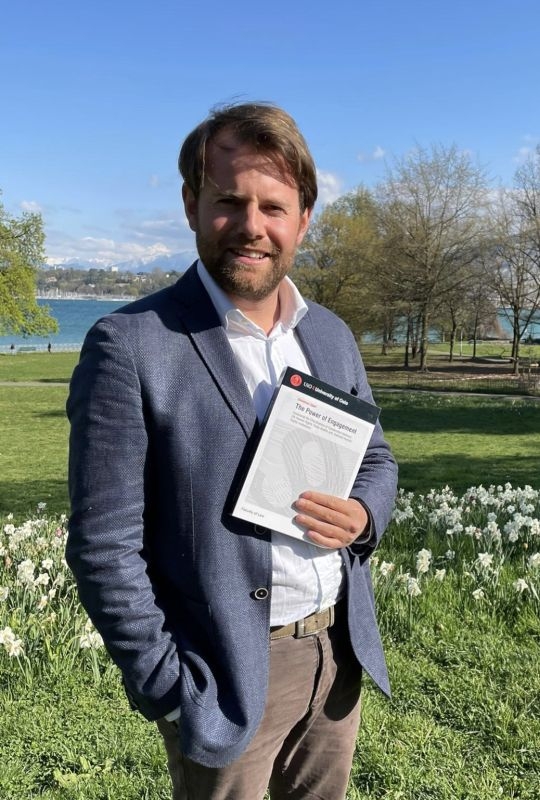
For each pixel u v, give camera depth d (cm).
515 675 384
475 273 3906
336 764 197
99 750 313
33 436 1848
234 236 171
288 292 192
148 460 165
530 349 5481
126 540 160
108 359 161
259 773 176
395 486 209
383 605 462
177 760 178
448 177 3888
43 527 611
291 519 172
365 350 6278
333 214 4344
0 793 284
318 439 177
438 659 405
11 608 433
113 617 158
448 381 3606
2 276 4509
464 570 512
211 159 173
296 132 177
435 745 324
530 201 3703
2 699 352
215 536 164
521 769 306
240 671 162
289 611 177
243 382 172
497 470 1313
